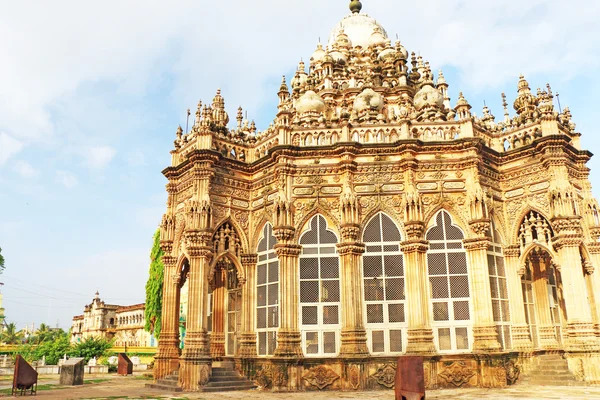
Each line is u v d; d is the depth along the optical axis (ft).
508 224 81.00
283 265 74.43
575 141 85.10
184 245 83.46
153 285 131.75
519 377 73.36
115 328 274.36
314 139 81.71
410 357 49.57
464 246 75.31
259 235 81.92
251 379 75.31
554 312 83.71
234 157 86.79
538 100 85.51
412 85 108.78
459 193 77.36
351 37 123.85
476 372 70.44
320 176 78.43
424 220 76.28
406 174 77.05
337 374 70.23
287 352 70.90
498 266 77.92
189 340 72.54
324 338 72.79
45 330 278.05
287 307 72.84
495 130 88.89
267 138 85.20
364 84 96.43
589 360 69.62
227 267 87.30
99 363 145.48
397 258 74.95
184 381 70.74
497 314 74.84
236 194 83.20
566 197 74.84
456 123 81.20
